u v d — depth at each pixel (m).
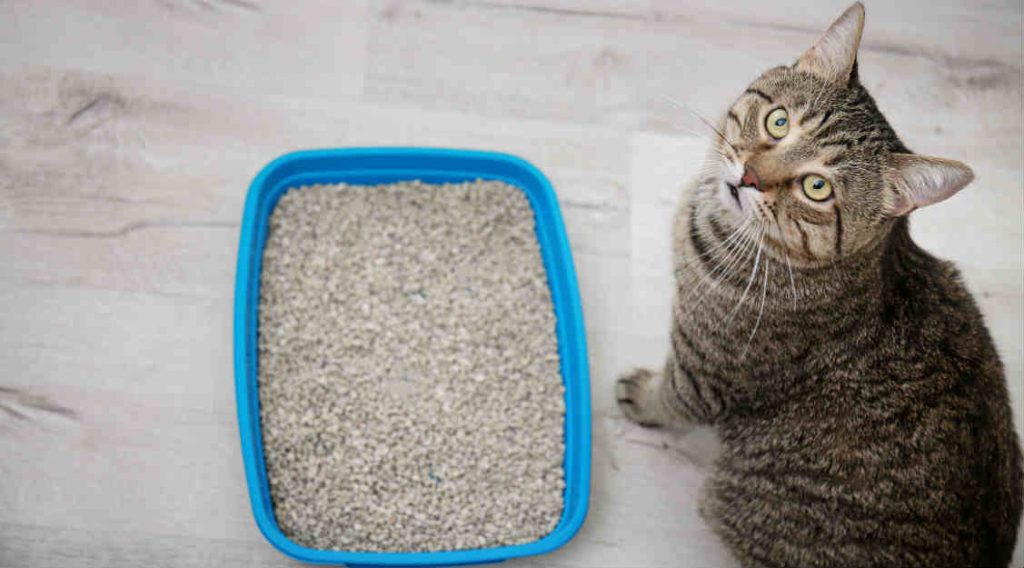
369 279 1.10
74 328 1.07
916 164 0.84
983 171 1.22
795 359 0.94
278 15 1.19
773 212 0.89
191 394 1.07
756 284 0.92
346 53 1.19
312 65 1.18
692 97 1.21
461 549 1.03
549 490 1.06
